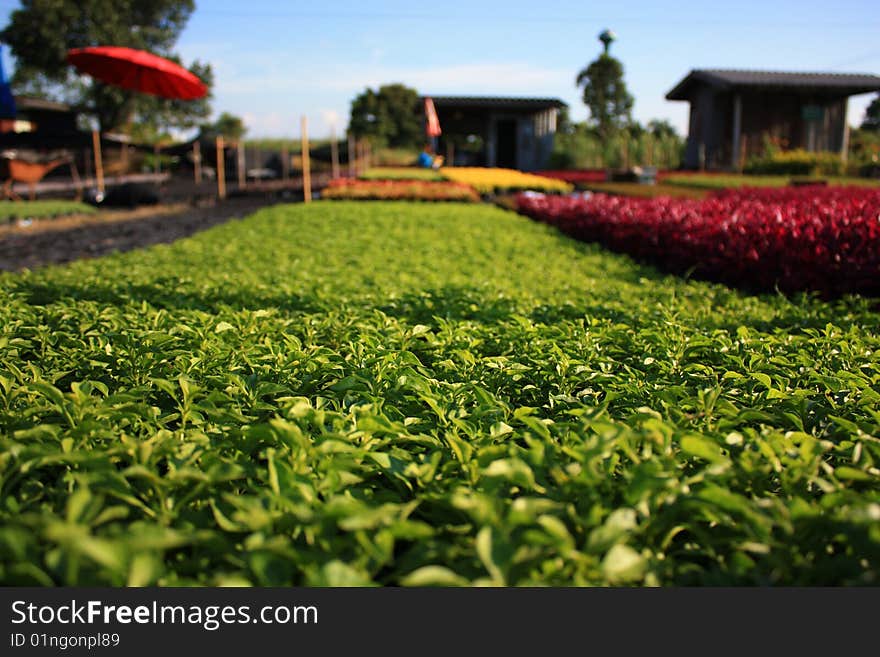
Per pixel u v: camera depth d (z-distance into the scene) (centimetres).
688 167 3497
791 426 219
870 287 563
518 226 1288
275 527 141
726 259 681
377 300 461
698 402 222
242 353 277
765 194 1520
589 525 139
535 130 4084
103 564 117
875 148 3516
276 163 3859
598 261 838
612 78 4562
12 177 1730
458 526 149
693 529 147
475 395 224
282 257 759
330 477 155
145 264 686
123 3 4612
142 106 4941
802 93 3178
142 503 154
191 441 183
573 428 206
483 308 446
